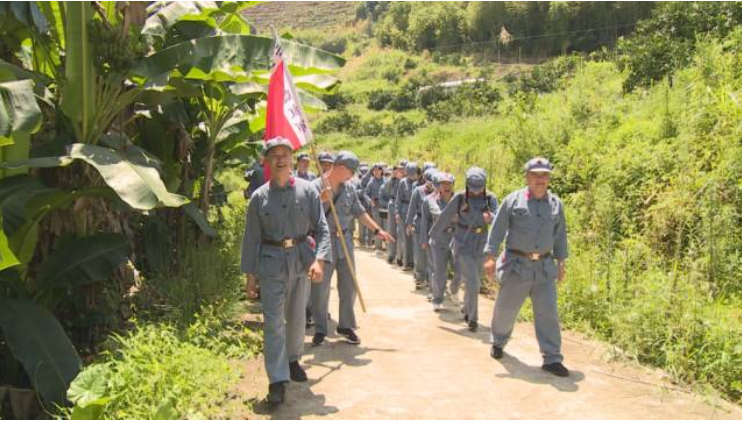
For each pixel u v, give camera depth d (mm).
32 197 5402
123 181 5207
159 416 4184
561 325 7355
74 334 6242
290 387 5363
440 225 7723
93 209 6535
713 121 9781
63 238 5992
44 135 6363
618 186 10266
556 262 6629
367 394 5219
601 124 13547
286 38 9234
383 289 10438
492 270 6059
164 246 8141
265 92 7969
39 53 6777
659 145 10484
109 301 6195
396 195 13289
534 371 5852
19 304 5148
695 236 7754
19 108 4820
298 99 6379
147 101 6914
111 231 6941
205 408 4602
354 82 78312
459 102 42219
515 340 6980
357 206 7203
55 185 6094
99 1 6625
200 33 7500
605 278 7418
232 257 8523
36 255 6219
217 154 10203
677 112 11500
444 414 4809
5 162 5219
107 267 5902
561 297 7574
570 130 13977
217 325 6336
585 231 9469
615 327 6527
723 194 8078
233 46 6609
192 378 4789
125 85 6863
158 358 4953
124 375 4480
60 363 4891
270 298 4973
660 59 15562
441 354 6441
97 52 5957
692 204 8289
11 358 5523
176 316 6289
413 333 7367
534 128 14688
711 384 5348
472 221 7547
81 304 6281
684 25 16500
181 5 7219
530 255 5844
